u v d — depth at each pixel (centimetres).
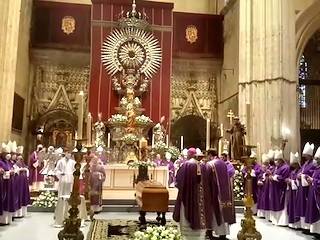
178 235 596
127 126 1608
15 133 1777
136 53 2002
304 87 1833
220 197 828
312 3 1655
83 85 2092
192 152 824
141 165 1127
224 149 1444
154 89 1998
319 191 875
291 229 994
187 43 2173
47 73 2075
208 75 2195
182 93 2156
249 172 679
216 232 835
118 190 1389
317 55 1842
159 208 888
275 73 1558
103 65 1978
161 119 1828
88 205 1033
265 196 1123
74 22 2111
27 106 2020
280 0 1595
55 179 1503
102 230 866
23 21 1903
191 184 796
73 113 2034
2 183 922
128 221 1009
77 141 625
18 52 1808
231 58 2006
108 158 1558
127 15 1958
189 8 2359
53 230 893
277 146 1491
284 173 1053
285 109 1541
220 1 2289
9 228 911
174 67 2170
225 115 2061
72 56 2105
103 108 1939
